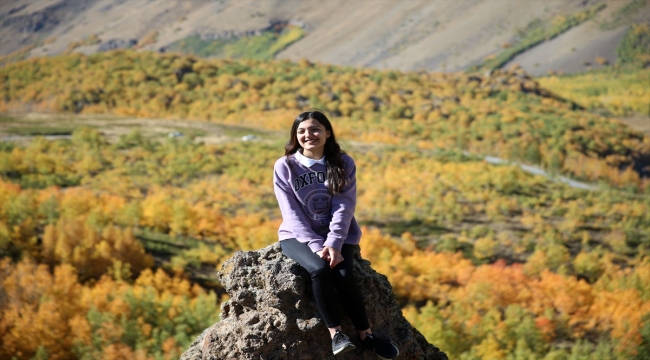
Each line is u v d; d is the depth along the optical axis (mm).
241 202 72500
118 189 71125
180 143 103562
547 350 40688
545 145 141625
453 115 173250
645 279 53969
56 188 66188
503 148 138875
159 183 77562
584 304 47844
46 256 47094
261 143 111938
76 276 42312
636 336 40844
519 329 39562
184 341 34312
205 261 51969
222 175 85062
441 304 46375
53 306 37219
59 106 188250
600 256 63906
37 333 35250
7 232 47250
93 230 49000
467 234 67188
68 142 96625
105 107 186750
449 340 36938
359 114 177750
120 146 97250
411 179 86375
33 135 103250
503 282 48812
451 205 73188
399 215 71438
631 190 104438
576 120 171750
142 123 124438
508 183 86375
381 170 94438
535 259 57906
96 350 33281
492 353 37062
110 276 45125
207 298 39656
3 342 35344
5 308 38469
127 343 34594
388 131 159750
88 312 37688
